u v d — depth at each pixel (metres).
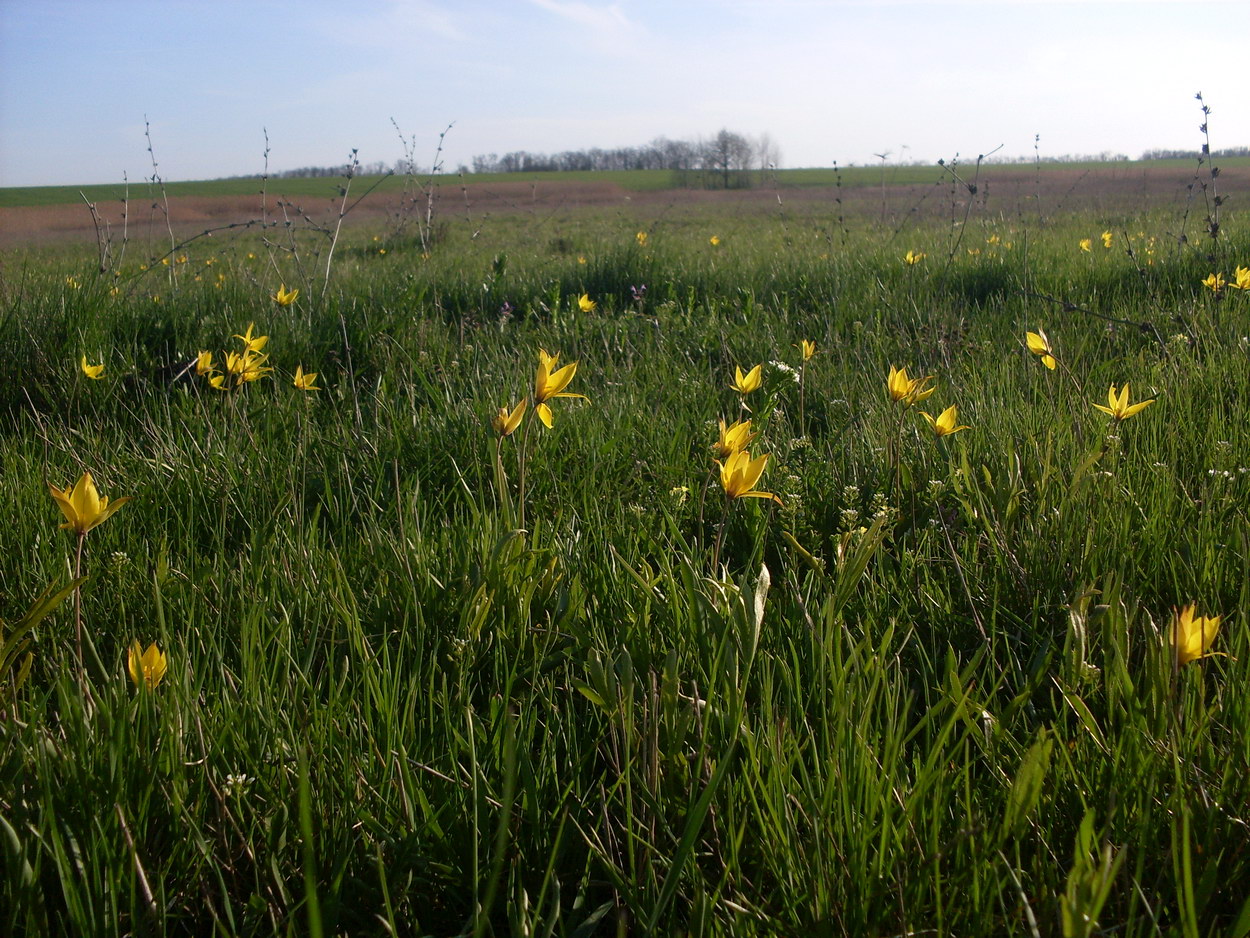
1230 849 1.25
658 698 1.42
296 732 1.47
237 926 1.26
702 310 5.76
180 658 1.57
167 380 4.24
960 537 2.35
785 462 2.85
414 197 11.23
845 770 1.26
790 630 1.78
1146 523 2.14
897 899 1.16
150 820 1.30
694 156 77.56
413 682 1.54
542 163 81.12
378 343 4.58
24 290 5.11
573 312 5.43
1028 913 0.98
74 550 2.25
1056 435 2.78
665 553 2.04
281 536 2.30
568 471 2.89
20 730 1.34
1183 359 3.64
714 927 1.15
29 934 1.04
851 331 5.02
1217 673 1.65
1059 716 1.52
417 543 2.16
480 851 1.31
